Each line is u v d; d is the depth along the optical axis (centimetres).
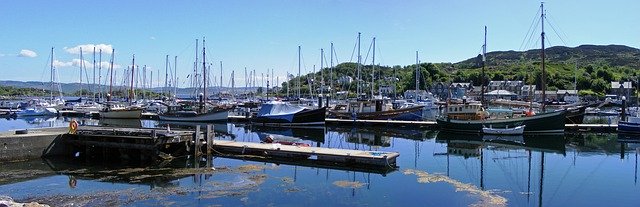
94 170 2797
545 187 2480
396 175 2703
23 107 9006
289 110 6506
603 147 4194
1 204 1909
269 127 6291
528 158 3503
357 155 2953
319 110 6209
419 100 10600
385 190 2342
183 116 7150
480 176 2738
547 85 17900
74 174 2678
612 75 19175
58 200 2080
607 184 2586
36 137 3161
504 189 2409
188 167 2909
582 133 5250
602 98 15038
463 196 2242
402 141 4659
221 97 12431
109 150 3253
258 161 3148
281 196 2208
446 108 6391
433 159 3381
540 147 4172
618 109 9694
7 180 2505
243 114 7825
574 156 3628
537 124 5050
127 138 3155
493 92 15812
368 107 6856
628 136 5022
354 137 5062
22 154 3077
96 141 3225
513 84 17825
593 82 17825
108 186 2375
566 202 2197
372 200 2162
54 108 8662
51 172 2727
